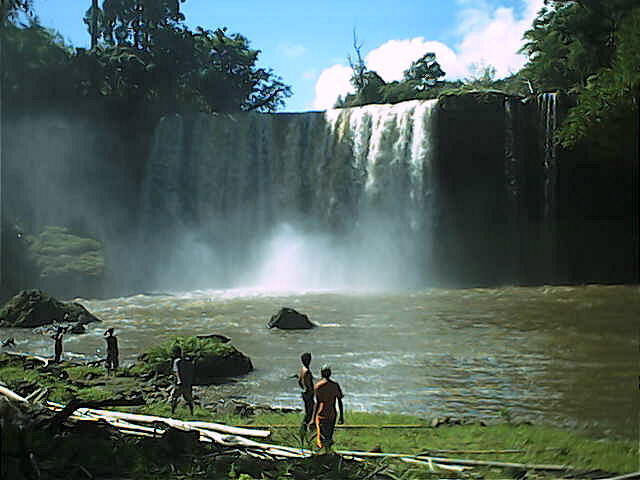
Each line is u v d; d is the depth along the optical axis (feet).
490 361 70.54
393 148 180.96
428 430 41.06
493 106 170.40
